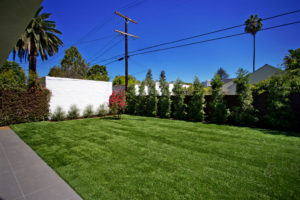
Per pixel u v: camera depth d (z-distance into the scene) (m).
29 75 8.33
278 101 6.21
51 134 5.57
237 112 7.32
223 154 3.58
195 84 8.81
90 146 4.19
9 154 3.71
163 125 7.29
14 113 7.69
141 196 2.07
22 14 1.64
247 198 2.03
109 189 2.24
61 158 3.38
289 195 2.09
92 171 2.78
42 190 2.28
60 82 9.59
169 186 2.30
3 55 3.01
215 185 2.33
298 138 4.89
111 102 9.98
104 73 30.50
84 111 10.38
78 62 23.81
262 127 6.70
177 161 3.20
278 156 3.45
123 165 3.02
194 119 8.68
